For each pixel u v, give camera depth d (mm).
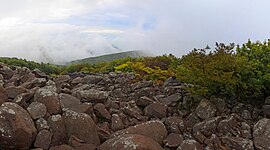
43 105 5715
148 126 5910
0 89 5984
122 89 8672
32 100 6133
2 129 4883
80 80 9344
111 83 9453
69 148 5238
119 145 5254
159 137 5863
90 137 5574
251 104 7008
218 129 6168
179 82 8109
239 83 6809
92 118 6336
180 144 5715
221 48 6988
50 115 5730
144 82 8789
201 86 6934
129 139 5305
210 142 5883
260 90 6977
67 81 9266
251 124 6344
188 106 7043
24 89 6406
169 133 6199
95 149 5438
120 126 6293
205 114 6551
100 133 5879
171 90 7656
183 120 6531
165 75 9922
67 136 5570
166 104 7152
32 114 5531
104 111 6590
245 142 5715
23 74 8578
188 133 6238
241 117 6559
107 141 5527
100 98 6852
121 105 7199
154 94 7750
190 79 7016
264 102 6934
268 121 5980
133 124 6492
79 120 5641
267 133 5773
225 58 6723
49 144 5254
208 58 6848
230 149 5762
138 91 7926
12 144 4922
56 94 6184
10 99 6184
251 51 7504
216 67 6750
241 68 6750
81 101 6809
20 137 4918
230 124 6184
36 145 5172
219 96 7059
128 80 9648
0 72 8375
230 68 6750
